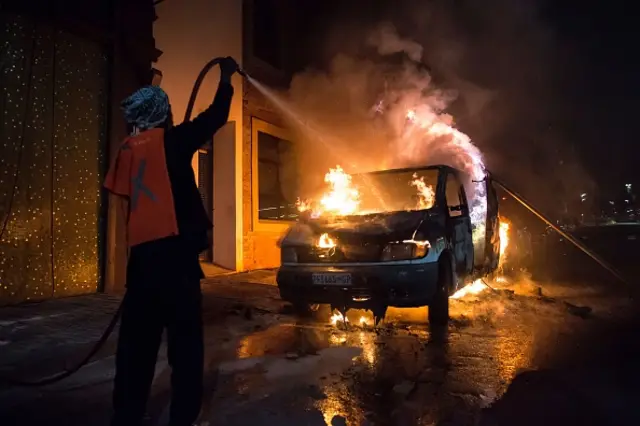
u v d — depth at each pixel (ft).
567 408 10.39
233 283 27.99
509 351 14.73
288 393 11.35
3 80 20.08
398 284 16.69
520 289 26.89
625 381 11.97
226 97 8.64
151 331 8.07
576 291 26.07
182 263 7.93
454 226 20.30
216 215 33.45
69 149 22.41
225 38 33.55
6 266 20.10
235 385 11.87
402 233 17.40
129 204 8.13
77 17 22.59
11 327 16.67
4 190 20.01
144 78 25.54
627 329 17.46
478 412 10.22
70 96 22.49
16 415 10.05
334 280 17.37
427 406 10.56
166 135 8.31
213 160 33.81
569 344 15.47
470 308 21.35
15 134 20.43
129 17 24.84
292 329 17.65
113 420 7.94
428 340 16.06
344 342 15.88
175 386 8.00
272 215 37.60
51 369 12.75
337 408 10.49
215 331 17.28
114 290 23.56
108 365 13.06
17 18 20.52
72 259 22.39
